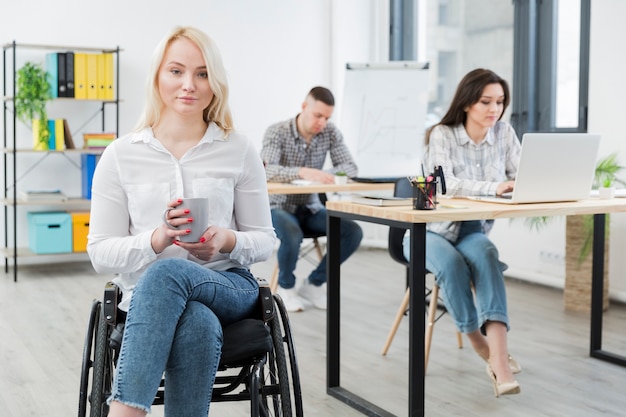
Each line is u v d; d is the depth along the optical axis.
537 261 4.91
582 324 3.88
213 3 6.12
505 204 2.69
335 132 4.36
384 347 3.34
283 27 6.38
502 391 2.64
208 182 1.95
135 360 1.61
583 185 2.76
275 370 2.02
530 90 5.05
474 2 5.57
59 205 5.73
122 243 1.86
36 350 3.39
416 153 5.05
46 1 5.59
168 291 1.67
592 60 4.45
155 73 1.93
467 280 2.79
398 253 3.17
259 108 6.35
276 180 4.07
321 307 4.18
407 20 6.32
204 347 1.67
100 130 5.78
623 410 2.65
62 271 5.41
